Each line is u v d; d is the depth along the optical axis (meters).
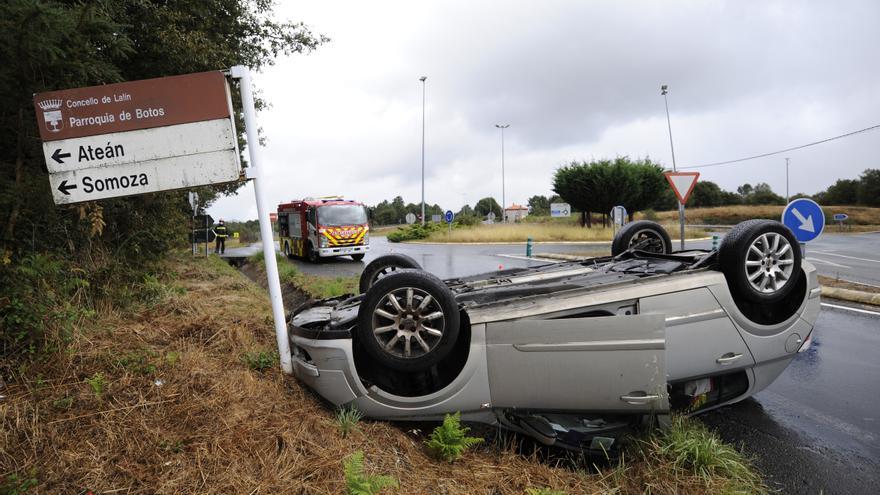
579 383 3.50
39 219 5.00
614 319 3.44
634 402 3.45
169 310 5.97
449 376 4.08
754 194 89.94
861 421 4.30
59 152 3.97
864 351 6.14
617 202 35.44
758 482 3.32
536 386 3.57
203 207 21.72
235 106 13.58
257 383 4.06
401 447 3.54
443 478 3.22
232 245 42.53
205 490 2.64
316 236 21.03
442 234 36.66
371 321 3.66
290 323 4.63
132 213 8.27
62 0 4.70
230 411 3.43
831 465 3.60
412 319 3.66
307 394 4.16
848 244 25.86
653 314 3.41
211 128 4.18
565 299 3.76
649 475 3.25
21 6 3.60
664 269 4.50
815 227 7.65
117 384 3.47
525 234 33.00
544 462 3.61
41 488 2.50
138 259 8.06
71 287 4.92
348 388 3.80
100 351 3.95
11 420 2.96
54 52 3.99
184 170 4.16
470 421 3.81
